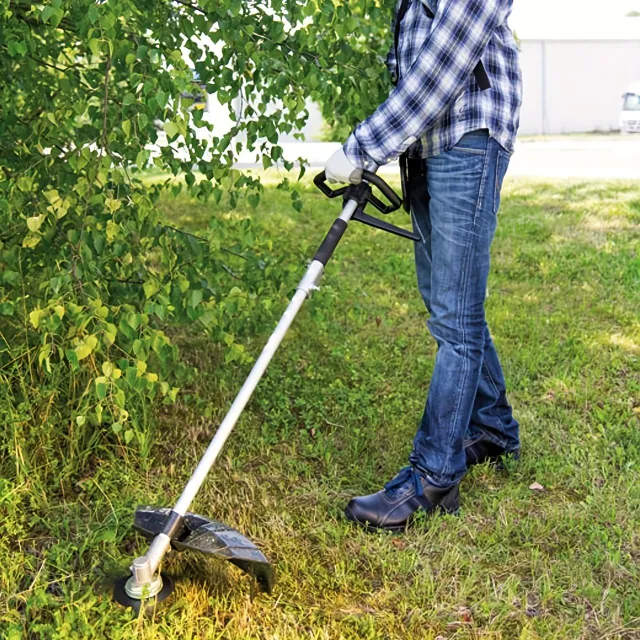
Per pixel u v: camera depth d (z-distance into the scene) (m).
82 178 2.29
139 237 2.61
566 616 2.09
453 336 2.39
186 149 2.73
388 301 4.44
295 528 2.44
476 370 2.43
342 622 2.03
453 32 2.11
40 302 2.61
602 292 4.64
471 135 2.24
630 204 7.05
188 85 2.26
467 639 2.00
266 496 2.59
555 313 4.29
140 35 2.53
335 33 2.61
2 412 2.48
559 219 6.46
